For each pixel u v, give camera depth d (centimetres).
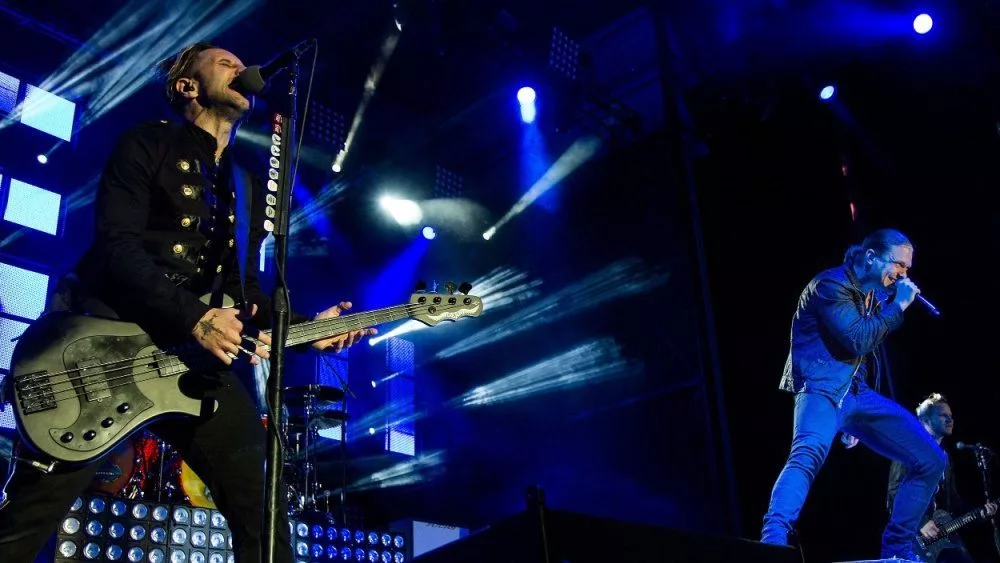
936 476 391
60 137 828
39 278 782
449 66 1016
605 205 1101
